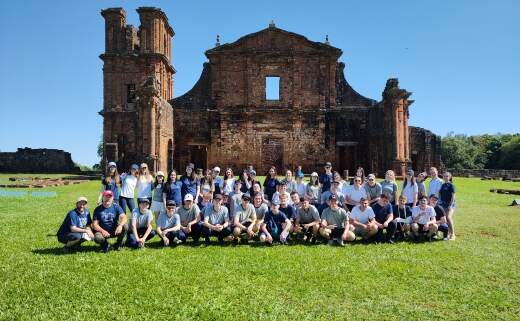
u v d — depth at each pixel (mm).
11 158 59562
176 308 8109
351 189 15359
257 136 48594
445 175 14547
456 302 8508
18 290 8859
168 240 13000
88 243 13266
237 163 48344
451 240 14047
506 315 7953
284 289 9172
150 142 38656
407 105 40844
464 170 54531
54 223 15992
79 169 60375
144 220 13062
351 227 13844
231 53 49000
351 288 9227
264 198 15227
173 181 14852
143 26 47156
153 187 15547
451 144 98688
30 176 45438
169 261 11109
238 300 8539
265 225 13680
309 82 49125
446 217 14383
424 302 8539
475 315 7934
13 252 11758
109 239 13648
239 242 13703
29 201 22453
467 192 29656
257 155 48406
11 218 17016
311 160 48406
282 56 49062
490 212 20109
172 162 46062
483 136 108750
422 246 13188
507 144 92938
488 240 14047
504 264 11023
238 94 48969
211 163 48219
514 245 13281
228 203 15656
